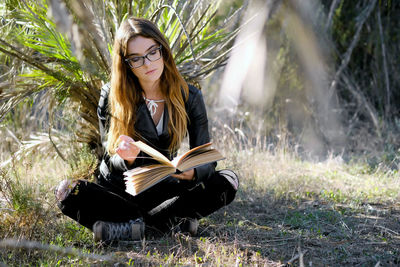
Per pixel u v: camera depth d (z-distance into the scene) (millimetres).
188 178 2449
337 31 6059
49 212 2730
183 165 2164
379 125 5707
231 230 2844
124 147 2270
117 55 2383
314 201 3461
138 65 2344
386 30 6066
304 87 5742
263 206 3320
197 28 3361
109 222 2596
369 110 5836
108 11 3033
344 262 2406
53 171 3789
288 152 4906
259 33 4152
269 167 4324
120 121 2465
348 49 5762
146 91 2490
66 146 3672
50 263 2260
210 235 2744
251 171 3924
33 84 3150
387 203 3412
